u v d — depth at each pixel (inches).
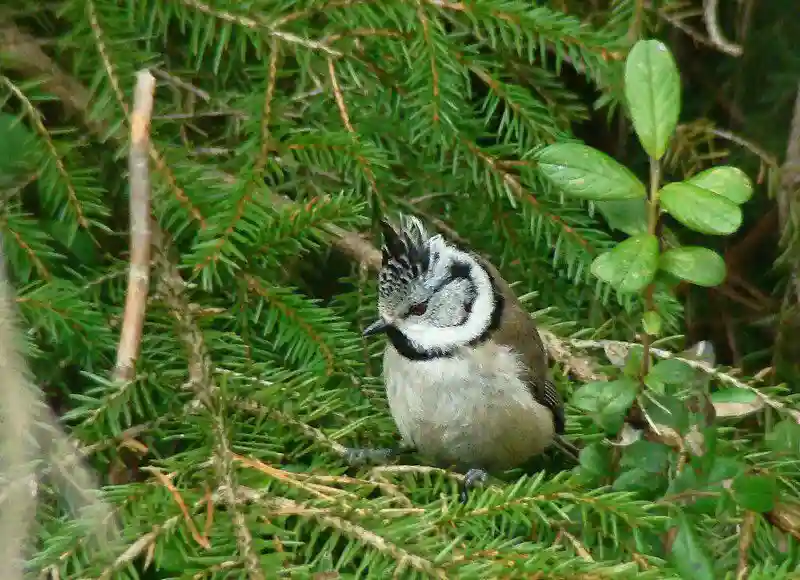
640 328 285.6
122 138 236.1
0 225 222.1
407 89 265.4
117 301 240.2
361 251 281.6
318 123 268.1
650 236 184.4
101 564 173.0
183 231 247.3
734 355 363.3
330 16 244.7
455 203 295.9
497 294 262.7
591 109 351.9
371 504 190.5
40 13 250.8
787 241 317.4
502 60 281.1
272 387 218.7
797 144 310.7
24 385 174.1
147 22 253.3
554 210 270.4
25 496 166.2
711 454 196.2
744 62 349.1
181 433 211.8
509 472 271.1
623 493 198.7
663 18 297.1
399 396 252.8
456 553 181.6
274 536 184.1
